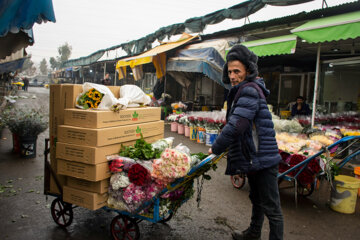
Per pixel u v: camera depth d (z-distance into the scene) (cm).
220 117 781
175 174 234
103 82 1307
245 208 379
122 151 278
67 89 283
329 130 601
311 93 992
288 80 1061
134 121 302
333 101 794
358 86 720
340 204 374
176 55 1012
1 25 290
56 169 299
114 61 1764
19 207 356
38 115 596
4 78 1296
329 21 518
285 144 430
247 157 241
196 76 1338
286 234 316
